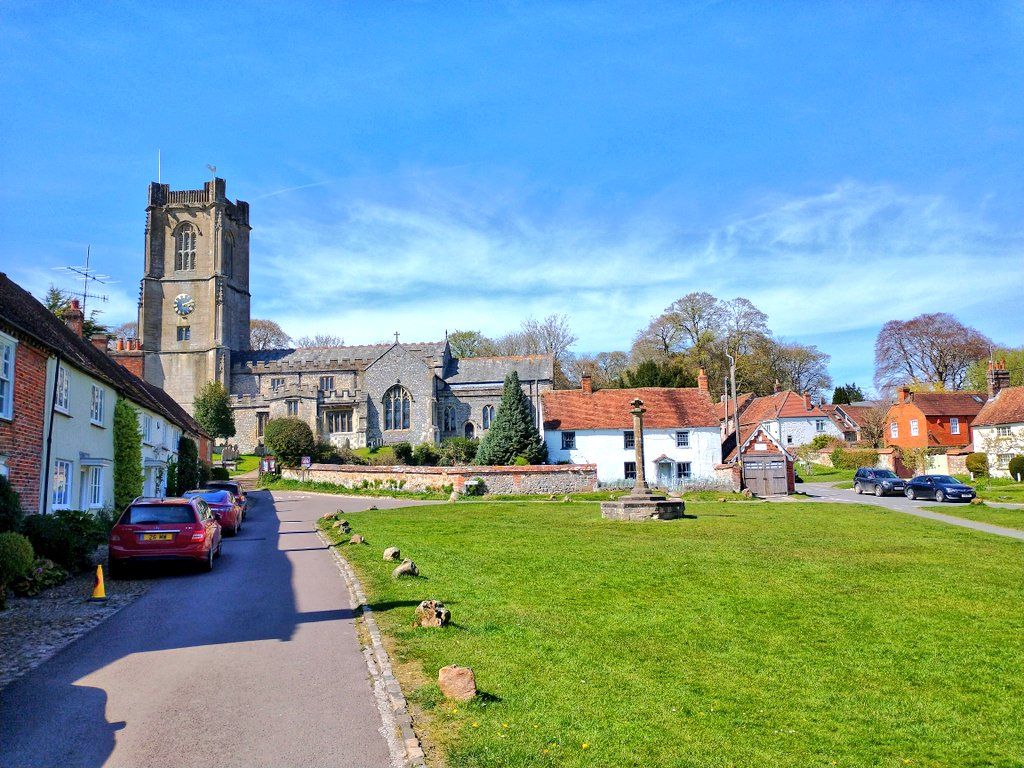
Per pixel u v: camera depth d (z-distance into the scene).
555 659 9.33
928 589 14.73
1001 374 61.12
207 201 87.19
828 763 6.75
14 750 6.55
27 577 13.77
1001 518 30.11
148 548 15.87
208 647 10.01
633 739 6.96
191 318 86.00
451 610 11.87
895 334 85.62
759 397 88.94
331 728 7.08
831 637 11.02
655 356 90.19
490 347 100.88
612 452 55.34
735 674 9.19
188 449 39.59
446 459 60.38
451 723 7.09
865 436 79.12
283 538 24.02
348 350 87.88
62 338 23.20
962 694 8.70
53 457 19.95
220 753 6.50
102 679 8.59
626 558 18.25
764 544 21.52
